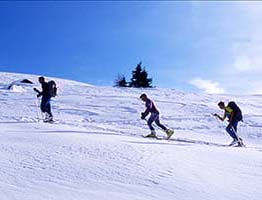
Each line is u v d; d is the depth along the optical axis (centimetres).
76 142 1046
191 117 2358
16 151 886
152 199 599
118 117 2248
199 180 728
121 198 590
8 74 4978
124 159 859
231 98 3603
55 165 772
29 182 643
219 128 2020
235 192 664
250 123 2250
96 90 3669
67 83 4603
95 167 775
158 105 2820
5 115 2067
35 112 2252
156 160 866
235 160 952
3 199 536
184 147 1127
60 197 570
